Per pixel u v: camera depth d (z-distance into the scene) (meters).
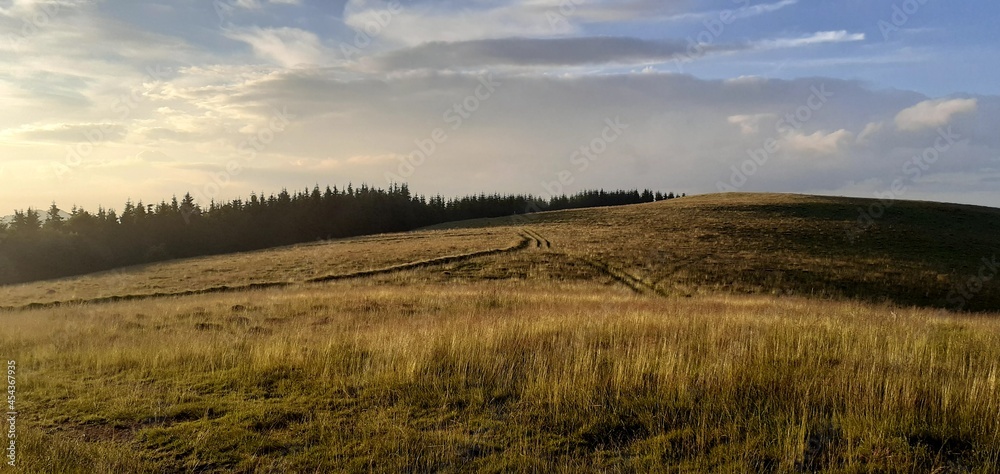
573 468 5.57
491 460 5.77
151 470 5.69
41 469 5.50
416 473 5.55
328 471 5.59
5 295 35.38
